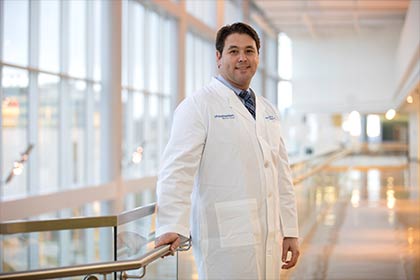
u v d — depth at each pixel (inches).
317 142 1537.9
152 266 141.6
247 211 100.7
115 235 123.7
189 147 99.3
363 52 1299.2
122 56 569.9
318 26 1208.8
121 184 561.3
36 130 467.5
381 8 1018.7
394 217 406.9
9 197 416.8
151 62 677.9
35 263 278.4
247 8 930.7
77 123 533.0
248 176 101.7
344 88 1310.3
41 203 434.9
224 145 101.5
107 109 549.0
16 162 435.8
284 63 1339.8
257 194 101.9
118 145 555.2
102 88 548.7
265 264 102.5
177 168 98.3
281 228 112.1
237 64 104.4
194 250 105.6
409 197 542.0
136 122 642.8
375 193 581.3
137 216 130.1
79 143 537.3
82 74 533.6
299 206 373.7
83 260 270.4
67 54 508.7
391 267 249.4
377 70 1293.1
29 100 461.1
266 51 1218.6
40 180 477.1
